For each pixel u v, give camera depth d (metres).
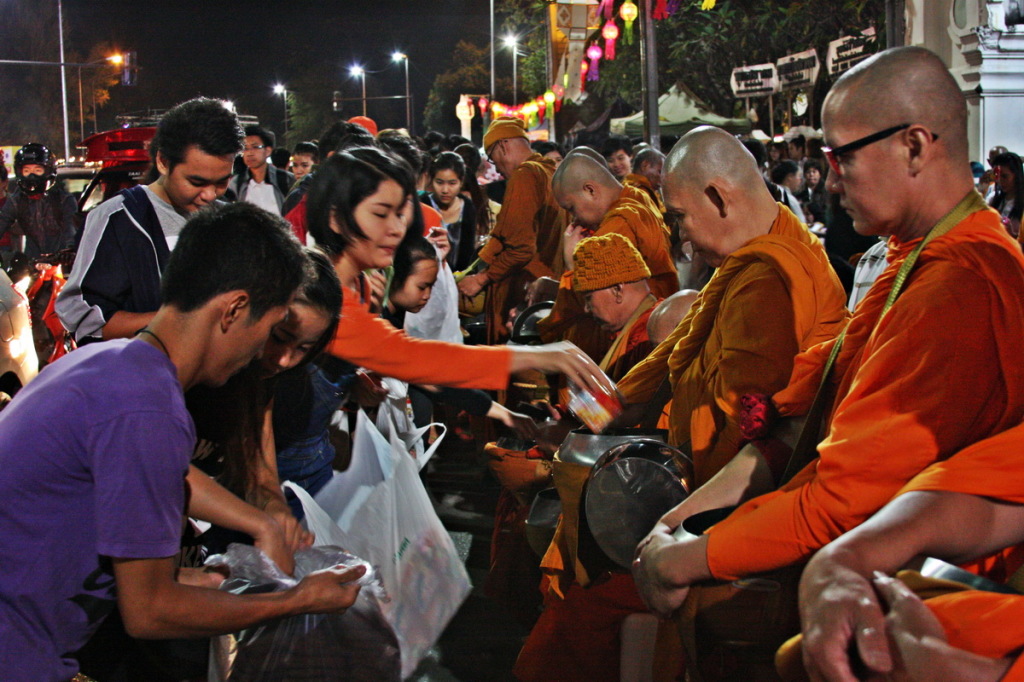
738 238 2.76
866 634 1.44
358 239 2.92
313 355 2.69
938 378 1.74
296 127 101.44
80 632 2.05
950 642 1.49
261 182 8.38
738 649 1.98
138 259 3.45
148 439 1.92
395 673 2.48
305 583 2.25
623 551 2.64
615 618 2.97
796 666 1.66
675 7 13.74
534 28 39.72
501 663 3.86
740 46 24.44
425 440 4.67
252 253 2.05
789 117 24.59
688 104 21.12
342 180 2.89
